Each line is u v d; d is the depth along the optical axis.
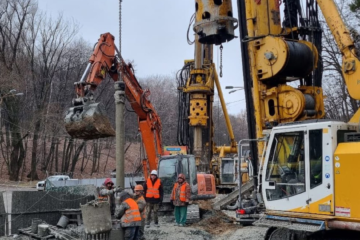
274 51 10.63
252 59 11.13
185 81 22.44
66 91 46.91
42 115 41.62
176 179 15.56
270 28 11.23
